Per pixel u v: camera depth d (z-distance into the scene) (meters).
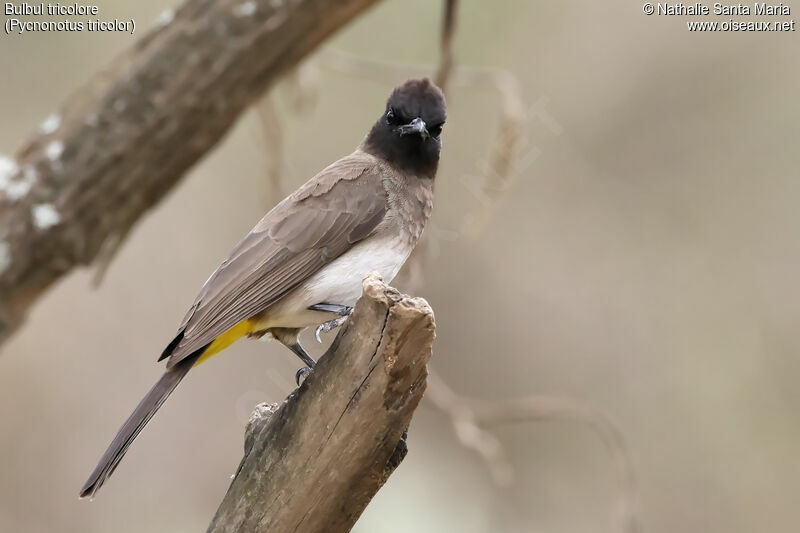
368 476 5.71
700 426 13.11
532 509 13.22
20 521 12.66
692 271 13.42
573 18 13.39
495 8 13.27
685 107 13.42
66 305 13.31
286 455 5.74
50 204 8.28
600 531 13.01
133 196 8.49
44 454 12.92
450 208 13.13
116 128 8.34
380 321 5.26
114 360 13.29
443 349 13.59
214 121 8.52
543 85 13.39
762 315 13.22
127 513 12.91
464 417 10.05
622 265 13.51
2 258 8.23
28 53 12.82
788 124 13.29
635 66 13.42
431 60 12.86
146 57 8.39
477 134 13.04
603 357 13.47
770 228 13.34
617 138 13.51
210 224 13.44
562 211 13.55
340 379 5.49
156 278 13.40
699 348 13.29
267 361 13.47
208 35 8.38
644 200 13.51
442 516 11.52
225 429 13.30
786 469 12.80
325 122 13.01
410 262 9.49
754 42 13.30
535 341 13.57
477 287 13.60
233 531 5.89
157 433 13.17
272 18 8.39
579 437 13.41
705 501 12.91
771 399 13.05
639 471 13.05
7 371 12.99
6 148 12.63
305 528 5.86
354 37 12.92
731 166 13.42
